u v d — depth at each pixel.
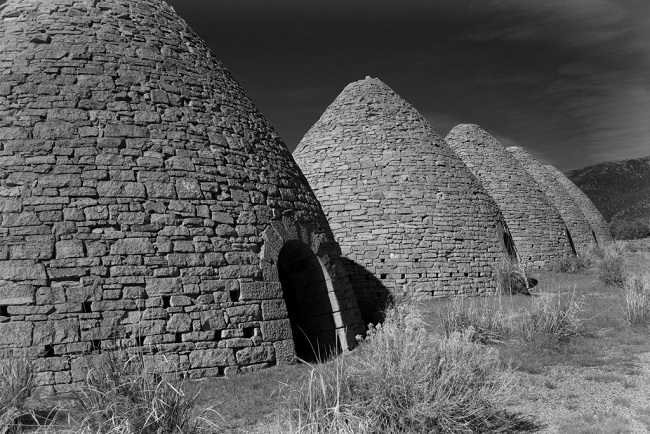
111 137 10.68
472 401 7.17
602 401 8.58
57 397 8.45
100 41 11.54
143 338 9.80
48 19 11.51
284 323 11.32
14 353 9.08
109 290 9.79
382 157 21.23
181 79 12.12
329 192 20.84
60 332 9.33
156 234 10.40
